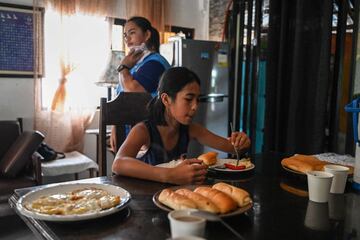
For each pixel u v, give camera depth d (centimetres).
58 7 308
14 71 301
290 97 279
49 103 317
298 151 275
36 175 228
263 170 127
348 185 108
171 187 96
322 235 71
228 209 74
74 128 327
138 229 72
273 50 290
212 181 111
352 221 79
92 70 334
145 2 352
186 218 59
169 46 332
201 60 326
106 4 334
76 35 321
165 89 129
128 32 216
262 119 316
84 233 70
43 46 307
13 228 216
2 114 300
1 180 227
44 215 72
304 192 101
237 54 341
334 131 261
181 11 390
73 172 274
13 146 251
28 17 303
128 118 166
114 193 91
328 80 255
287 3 280
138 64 208
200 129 157
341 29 252
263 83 313
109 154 269
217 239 67
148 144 134
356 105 105
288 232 72
